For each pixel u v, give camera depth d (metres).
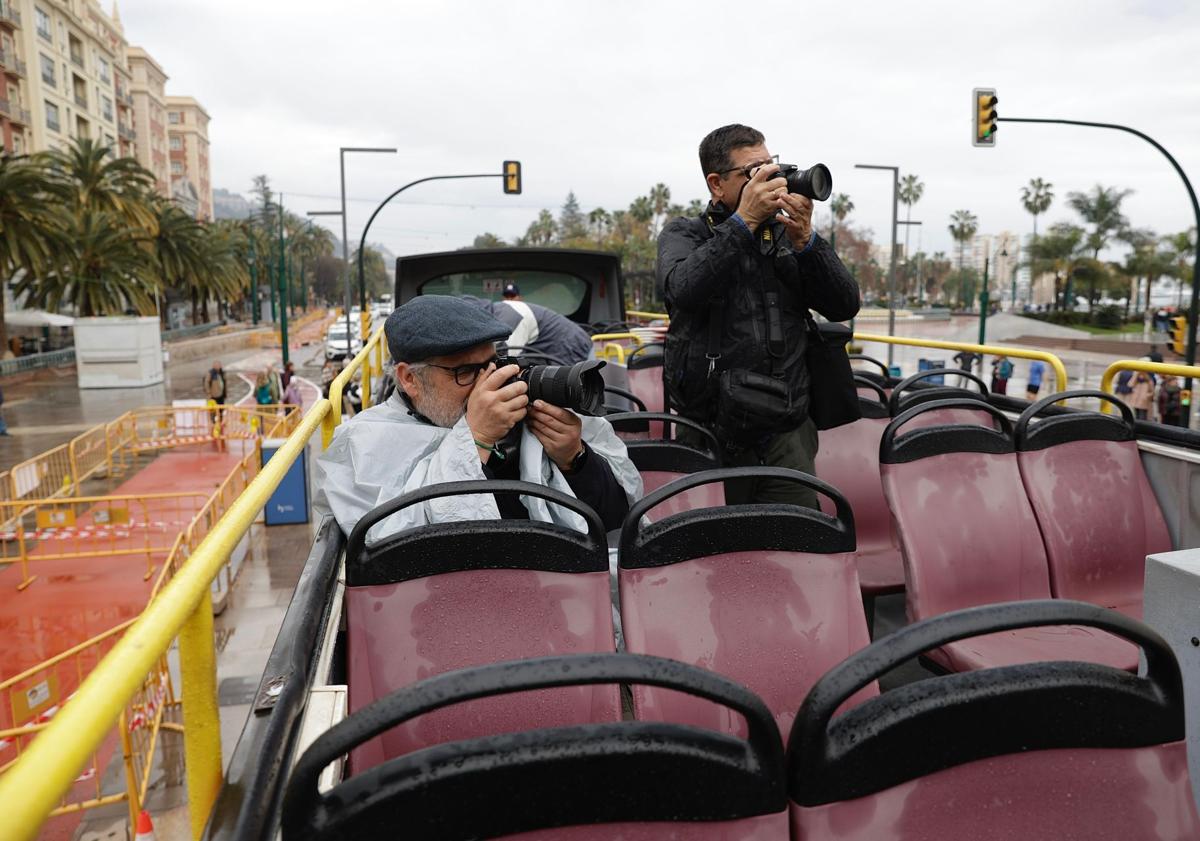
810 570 1.85
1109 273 79.12
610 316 7.41
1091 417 3.05
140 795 5.37
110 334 35.62
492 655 1.64
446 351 1.92
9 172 34.19
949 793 1.13
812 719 1.09
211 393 25.12
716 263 2.54
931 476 2.77
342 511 1.96
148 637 0.94
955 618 1.13
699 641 1.78
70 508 13.88
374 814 0.96
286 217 127.56
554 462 2.06
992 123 19.34
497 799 0.99
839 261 2.70
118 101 82.50
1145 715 1.18
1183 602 1.92
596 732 1.03
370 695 1.59
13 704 7.97
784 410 2.70
